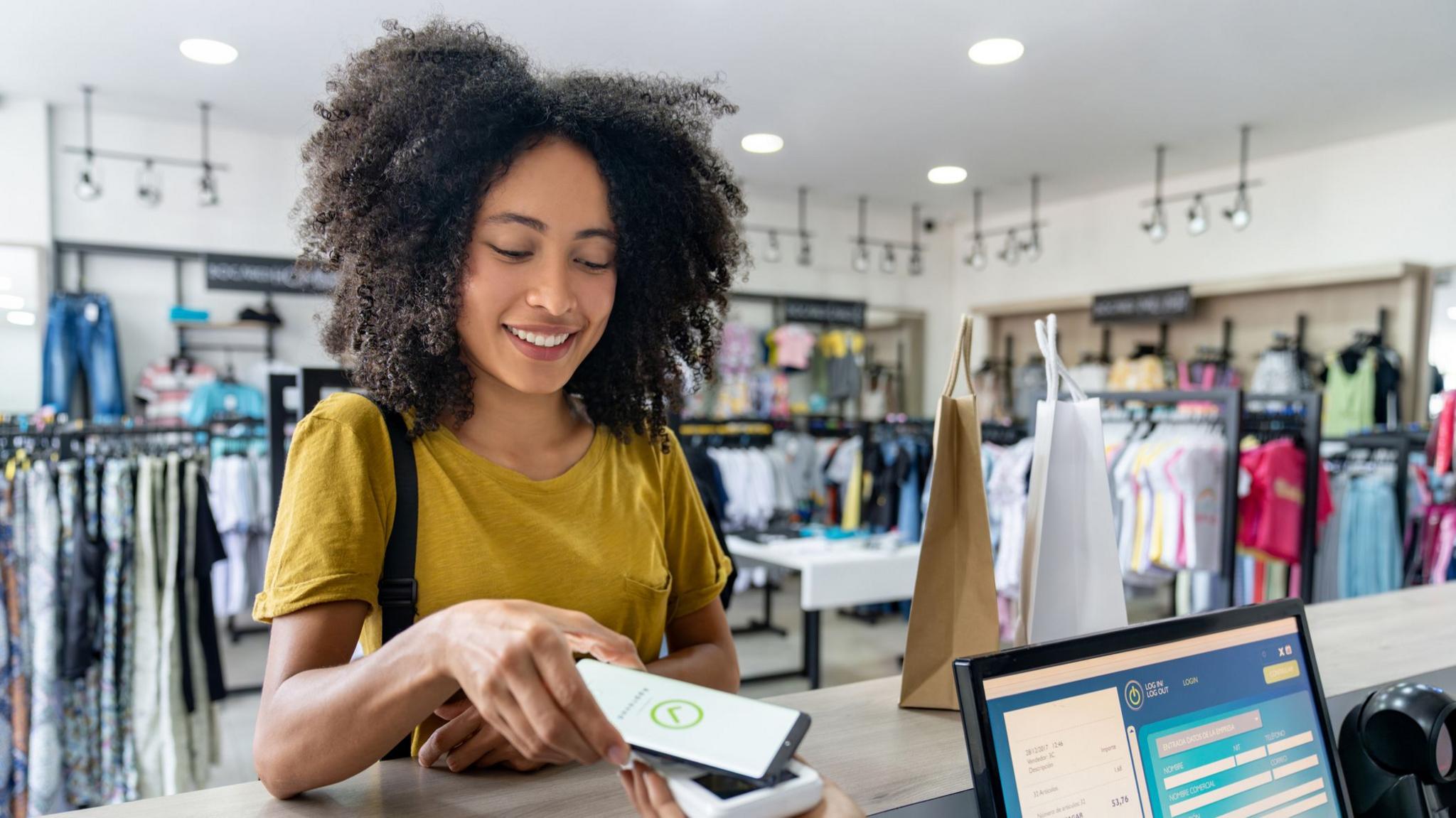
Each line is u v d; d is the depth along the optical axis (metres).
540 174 0.74
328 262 0.88
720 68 4.05
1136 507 3.56
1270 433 3.52
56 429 2.56
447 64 0.81
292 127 5.11
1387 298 5.07
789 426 5.68
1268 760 0.71
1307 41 3.74
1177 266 6.13
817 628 3.37
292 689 0.62
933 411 7.82
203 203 4.85
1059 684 0.61
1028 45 3.79
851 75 4.13
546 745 0.47
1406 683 0.83
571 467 0.87
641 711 0.53
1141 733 0.65
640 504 0.91
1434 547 3.85
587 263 0.78
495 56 0.84
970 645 0.90
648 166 0.90
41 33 3.71
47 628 2.42
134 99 4.61
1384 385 4.84
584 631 0.57
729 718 0.53
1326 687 1.02
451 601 0.76
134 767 2.58
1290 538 3.27
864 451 5.12
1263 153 5.44
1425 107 4.55
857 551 3.50
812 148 5.35
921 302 7.76
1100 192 6.55
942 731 0.86
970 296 7.78
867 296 7.47
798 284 7.09
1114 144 5.25
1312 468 3.27
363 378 0.81
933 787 0.73
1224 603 3.16
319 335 0.91
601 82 0.89
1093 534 0.91
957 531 0.91
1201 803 0.66
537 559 0.80
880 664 4.25
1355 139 5.15
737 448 5.38
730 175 1.07
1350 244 5.20
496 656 0.48
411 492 0.76
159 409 4.96
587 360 0.94
